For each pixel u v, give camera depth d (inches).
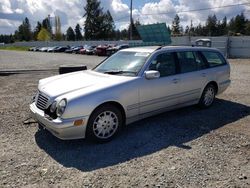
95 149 181.8
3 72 554.9
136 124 228.7
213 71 273.9
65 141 193.9
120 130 200.8
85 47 1766.7
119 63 231.0
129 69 217.8
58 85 198.1
